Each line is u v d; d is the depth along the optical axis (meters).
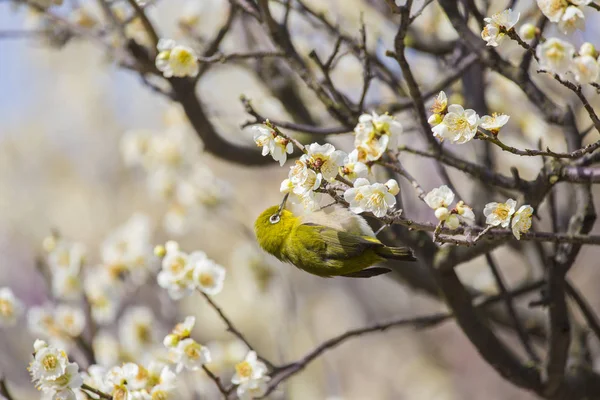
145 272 10.86
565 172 6.96
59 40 10.80
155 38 9.22
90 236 23.23
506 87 12.16
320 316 21.41
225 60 7.88
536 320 11.08
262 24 8.51
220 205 13.42
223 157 10.05
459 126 5.66
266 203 21.83
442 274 8.53
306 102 12.03
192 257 8.28
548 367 8.59
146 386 7.64
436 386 22.30
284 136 5.97
